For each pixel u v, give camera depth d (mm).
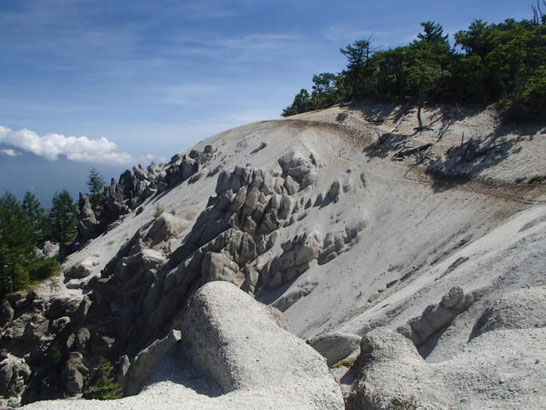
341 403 15617
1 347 62188
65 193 115125
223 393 16266
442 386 15992
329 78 122812
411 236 47375
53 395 51656
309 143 67688
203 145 97500
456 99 70812
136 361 20656
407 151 61281
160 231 63688
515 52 64438
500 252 30844
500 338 17984
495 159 53656
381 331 21625
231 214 55469
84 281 73062
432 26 94938
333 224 53938
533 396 13641
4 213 82500
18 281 71438
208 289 20219
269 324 18969
